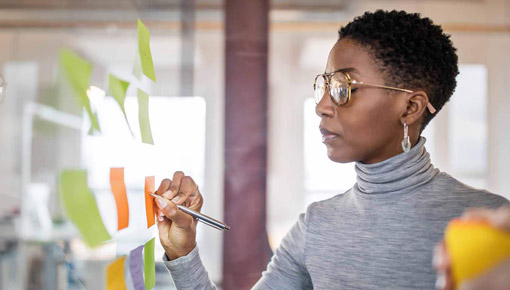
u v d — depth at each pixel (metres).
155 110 1.99
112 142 1.26
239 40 1.97
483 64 2.15
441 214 0.63
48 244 1.82
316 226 0.73
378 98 0.64
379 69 0.64
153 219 0.65
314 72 2.10
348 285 0.67
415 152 0.66
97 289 1.75
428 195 0.65
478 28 2.14
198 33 2.06
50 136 2.22
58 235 1.85
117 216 0.54
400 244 0.64
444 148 2.15
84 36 2.35
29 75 2.46
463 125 2.15
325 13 2.11
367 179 0.68
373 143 0.65
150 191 0.65
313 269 0.71
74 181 0.48
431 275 0.62
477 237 0.32
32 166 2.25
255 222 1.94
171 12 2.07
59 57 0.48
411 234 0.64
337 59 0.67
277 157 2.06
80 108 0.50
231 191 1.95
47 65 2.47
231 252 1.92
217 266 1.97
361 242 0.67
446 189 0.65
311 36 2.10
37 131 2.31
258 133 1.97
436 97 0.68
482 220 0.33
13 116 2.41
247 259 1.92
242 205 1.94
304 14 2.09
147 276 0.64
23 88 2.45
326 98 0.67
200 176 1.99
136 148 1.01
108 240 0.52
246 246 1.93
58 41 2.43
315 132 2.08
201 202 0.72
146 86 0.63
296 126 2.08
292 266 0.76
